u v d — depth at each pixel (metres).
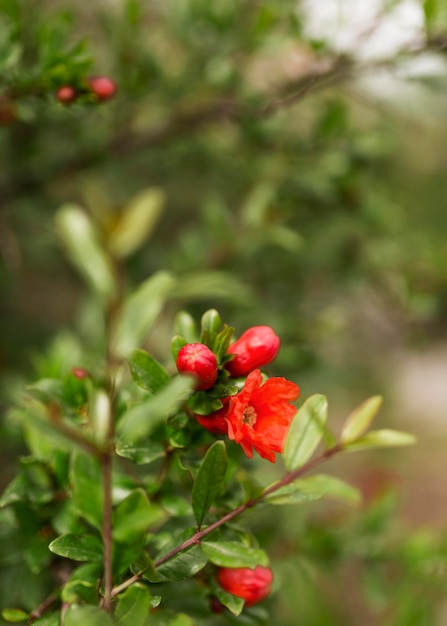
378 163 1.13
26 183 0.90
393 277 1.05
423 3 0.63
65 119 0.87
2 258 0.92
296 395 0.44
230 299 0.91
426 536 0.73
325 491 0.46
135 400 0.48
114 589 0.41
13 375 0.99
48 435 0.38
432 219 1.49
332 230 1.02
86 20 0.97
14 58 0.58
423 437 2.17
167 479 0.49
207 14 0.83
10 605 0.56
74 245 0.39
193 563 0.43
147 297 0.40
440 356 2.58
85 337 0.79
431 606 0.69
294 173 0.95
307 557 0.71
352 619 0.97
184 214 1.37
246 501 0.45
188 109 0.92
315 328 0.95
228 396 0.43
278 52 0.84
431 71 0.69
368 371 1.76
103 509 0.41
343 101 0.92
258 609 0.49
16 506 0.49
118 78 0.85
